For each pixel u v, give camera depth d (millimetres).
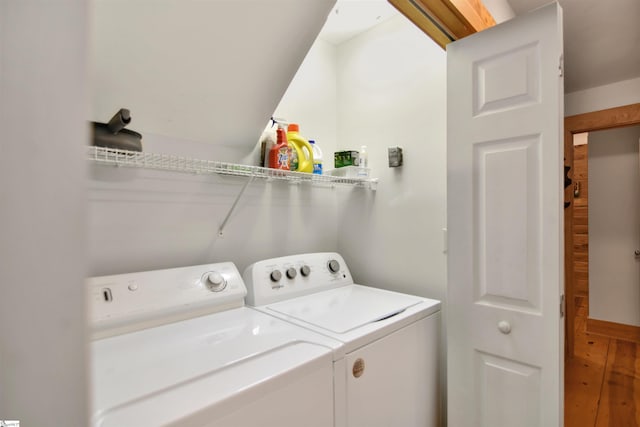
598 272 3693
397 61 2010
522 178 1235
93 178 1325
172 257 1550
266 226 1935
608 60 2402
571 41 2129
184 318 1317
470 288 1388
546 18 1169
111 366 901
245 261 1834
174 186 1561
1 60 234
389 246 2043
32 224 246
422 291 1873
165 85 1289
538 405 1206
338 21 2070
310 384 965
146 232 1469
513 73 1249
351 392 1108
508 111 1267
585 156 4453
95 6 968
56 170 257
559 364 1152
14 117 239
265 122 1685
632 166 3502
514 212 1258
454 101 1430
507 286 1277
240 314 1401
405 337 1378
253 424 817
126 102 1293
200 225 1652
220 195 1730
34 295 249
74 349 270
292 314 1402
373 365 1203
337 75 2379
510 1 1766
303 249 2133
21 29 243
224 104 1483
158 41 1126
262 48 1299
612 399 2379
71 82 266
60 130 260
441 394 1691
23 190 242
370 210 2150
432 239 1834
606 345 3365
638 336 3441
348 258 2285
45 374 256
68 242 263
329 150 2334
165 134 1507
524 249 1233
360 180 2051
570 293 3014
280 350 1035
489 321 1334
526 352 1231
